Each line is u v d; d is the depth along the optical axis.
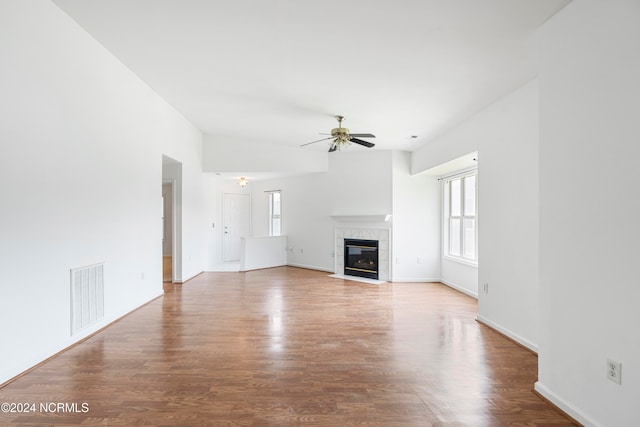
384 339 3.56
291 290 6.00
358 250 7.66
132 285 4.41
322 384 2.57
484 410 2.25
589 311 2.07
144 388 2.48
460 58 3.27
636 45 1.79
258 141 7.40
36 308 2.74
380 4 2.51
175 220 6.38
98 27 3.09
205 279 6.92
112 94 3.77
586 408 2.08
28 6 2.62
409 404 2.31
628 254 1.83
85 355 3.04
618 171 1.89
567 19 2.30
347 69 3.63
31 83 2.66
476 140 4.59
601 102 2.00
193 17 2.79
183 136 6.03
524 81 3.55
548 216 2.41
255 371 2.78
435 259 7.10
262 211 9.70
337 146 5.36
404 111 4.80
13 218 2.51
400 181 7.13
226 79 4.06
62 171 3.02
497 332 3.82
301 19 2.75
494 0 2.37
